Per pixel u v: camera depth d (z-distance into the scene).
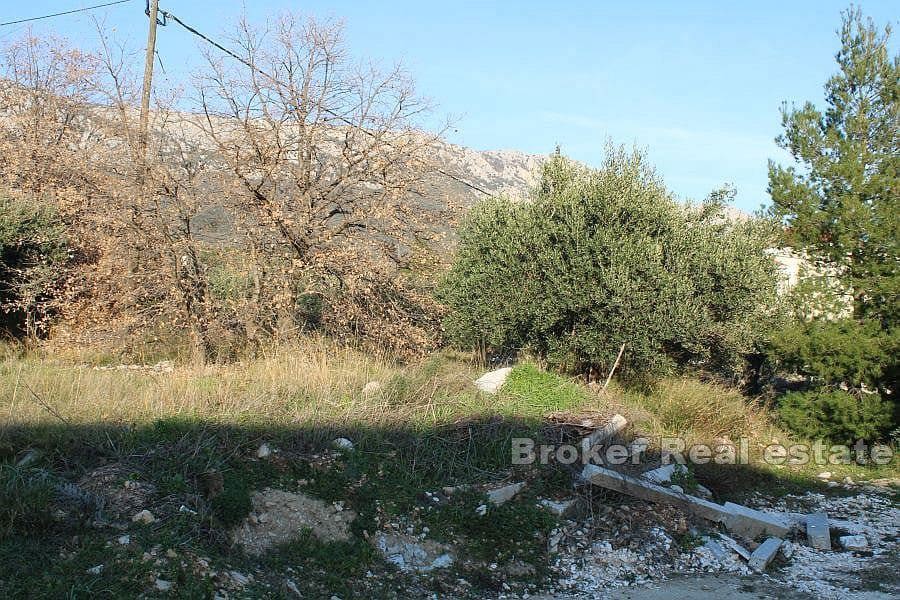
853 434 11.05
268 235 11.25
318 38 11.36
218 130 11.50
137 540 4.79
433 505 6.54
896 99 12.39
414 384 9.13
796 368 12.15
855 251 12.40
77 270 11.44
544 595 5.71
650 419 9.91
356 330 11.62
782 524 7.20
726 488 8.68
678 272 11.13
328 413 7.59
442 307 12.34
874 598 5.80
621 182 11.66
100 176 11.16
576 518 6.95
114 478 5.50
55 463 5.69
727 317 12.27
